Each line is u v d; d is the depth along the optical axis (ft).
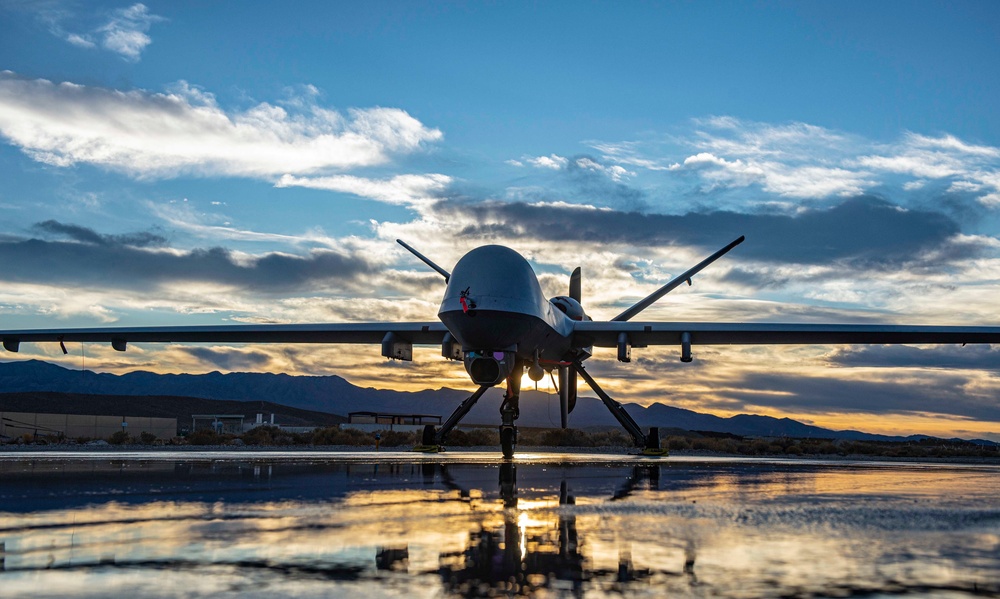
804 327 87.45
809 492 39.60
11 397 510.58
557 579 17.79
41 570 18.34
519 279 72.43
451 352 88.28
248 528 24.67
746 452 176.04
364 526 25.26
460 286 71.92
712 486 42.86
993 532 25.08
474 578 17.84
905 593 16.67
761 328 88.28
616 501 33.78
